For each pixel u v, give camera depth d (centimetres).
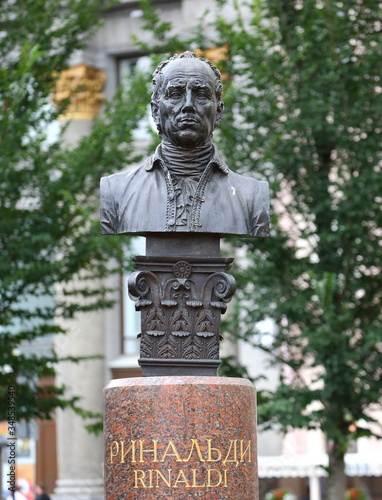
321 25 2133
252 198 1273
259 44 2186
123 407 1189
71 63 3209
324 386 2067
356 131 2106
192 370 1240
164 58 2166
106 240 2011
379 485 3141
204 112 1253
